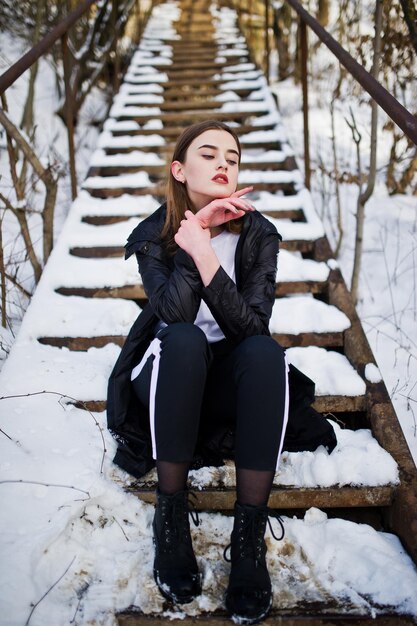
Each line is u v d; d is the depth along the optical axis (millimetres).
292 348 2375
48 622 1432
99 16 5621
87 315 2516
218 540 1690
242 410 1507
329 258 2867
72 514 1641
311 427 1805
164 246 1779
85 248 2975
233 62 5742
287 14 6555
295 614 1473
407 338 2770
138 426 1785
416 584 1524
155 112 4715
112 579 1547
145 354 1739
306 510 1816
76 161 4703
